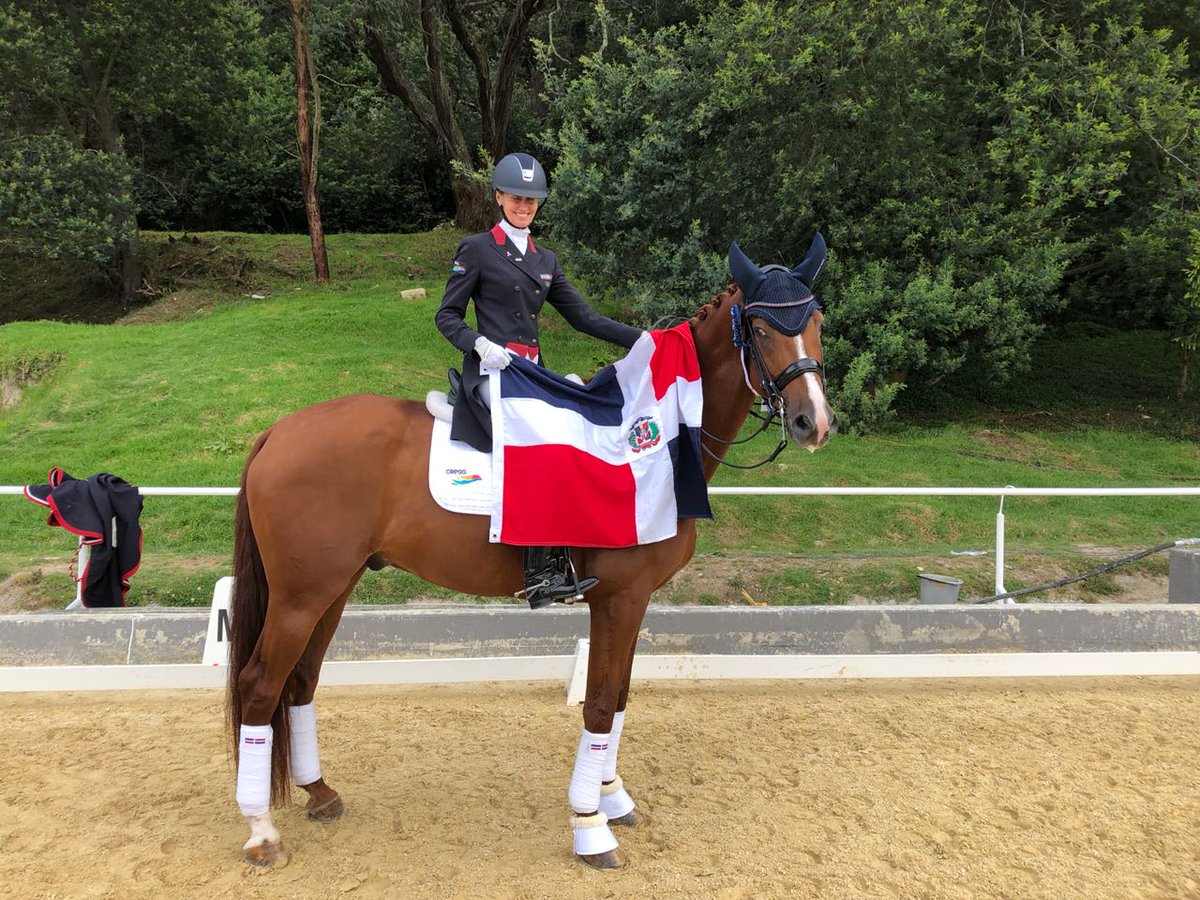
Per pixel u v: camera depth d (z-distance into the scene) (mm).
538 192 3127
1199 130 9812
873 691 4996
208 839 3189
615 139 11102
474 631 5305
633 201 10625
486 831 3293
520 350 3219
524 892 2867
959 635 5484
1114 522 8344
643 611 3113
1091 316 16359
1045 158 10016
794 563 7090
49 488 5227
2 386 11367
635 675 4812
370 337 12500
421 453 3078
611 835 3096
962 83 10711
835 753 4066
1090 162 9773
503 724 4438
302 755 3312
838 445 10188
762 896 2857
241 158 20953
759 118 10062
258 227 23203
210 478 8242
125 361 11445
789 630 5379
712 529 7902
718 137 10430
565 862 3070
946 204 10383
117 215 15500
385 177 23141
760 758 4008
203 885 2889
